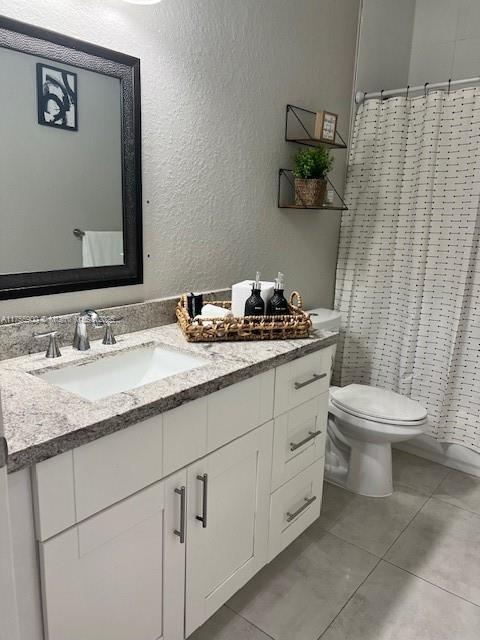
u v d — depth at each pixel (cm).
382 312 277
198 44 177
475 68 273
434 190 249
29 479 89
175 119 174
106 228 158
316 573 179
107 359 146
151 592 122
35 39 131
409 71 299
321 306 281
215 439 133
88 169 150
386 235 267
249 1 195
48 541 93
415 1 291
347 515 215
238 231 212
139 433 109
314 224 261
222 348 156
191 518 130
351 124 273
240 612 160
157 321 179
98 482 101
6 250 134
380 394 238
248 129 207
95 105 148
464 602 167
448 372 252
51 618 97
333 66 250
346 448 246
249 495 152
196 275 196
